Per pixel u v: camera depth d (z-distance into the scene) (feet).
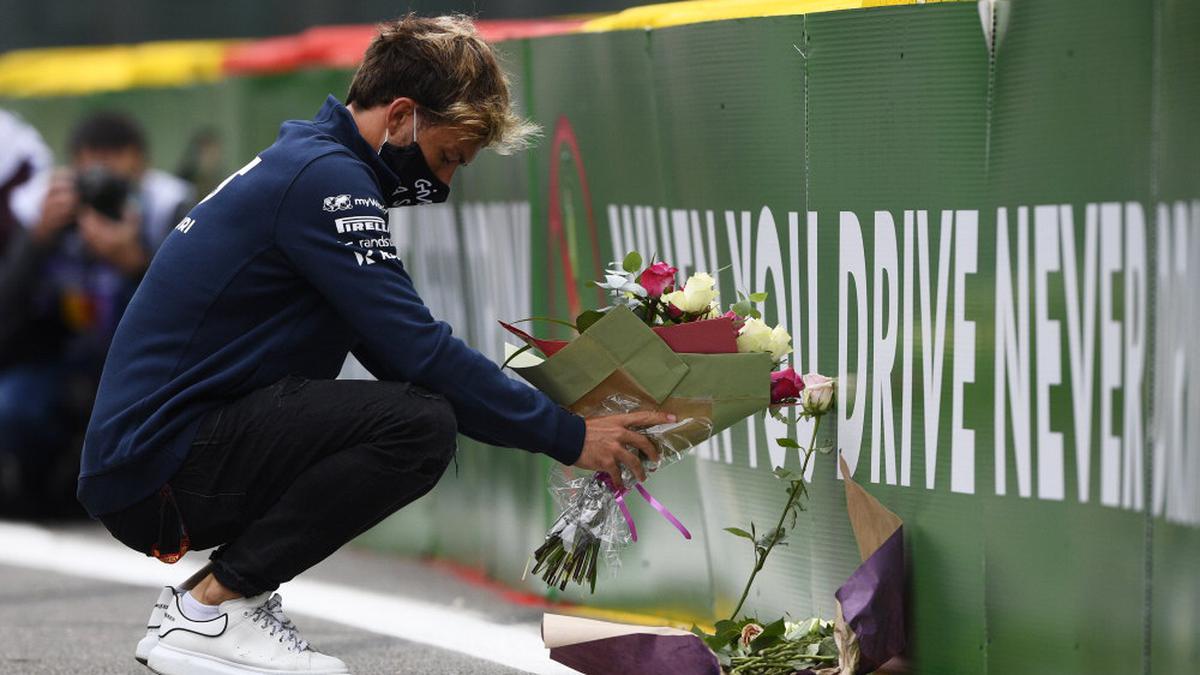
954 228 39.52
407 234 66.23
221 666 38.22
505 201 58.39
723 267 46.06
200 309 37.63
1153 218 35.81
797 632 42.65
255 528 37.86
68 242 81.71
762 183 44.37
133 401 37.60
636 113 49.55
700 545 48.73
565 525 39.83
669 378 38.91
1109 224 36.55
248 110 74.74
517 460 59.36
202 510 37.83
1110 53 36.29
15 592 64.95
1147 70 35.70
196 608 38.34
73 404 83.61
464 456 63.82
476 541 63.31
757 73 44.21
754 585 46.21
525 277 57.26
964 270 39.37
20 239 82.07
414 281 66.08
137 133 81.51
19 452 83.41
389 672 49.14
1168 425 36.40
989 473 39.19
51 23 112.57
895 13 40.37
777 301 44.19
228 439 37.37
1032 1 37.58
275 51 74.74
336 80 69.05
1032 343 38.17
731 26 44.93
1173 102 35.55
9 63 93.91
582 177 53.01
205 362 37.55
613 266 51.49
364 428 37.29
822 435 43.09
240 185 37.88
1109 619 37.24
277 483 37.81
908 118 40.27
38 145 85.56
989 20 38.55
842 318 42.29
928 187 39.99
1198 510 37.45
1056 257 37.58
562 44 53.21
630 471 39.42
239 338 37.83
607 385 39.27
